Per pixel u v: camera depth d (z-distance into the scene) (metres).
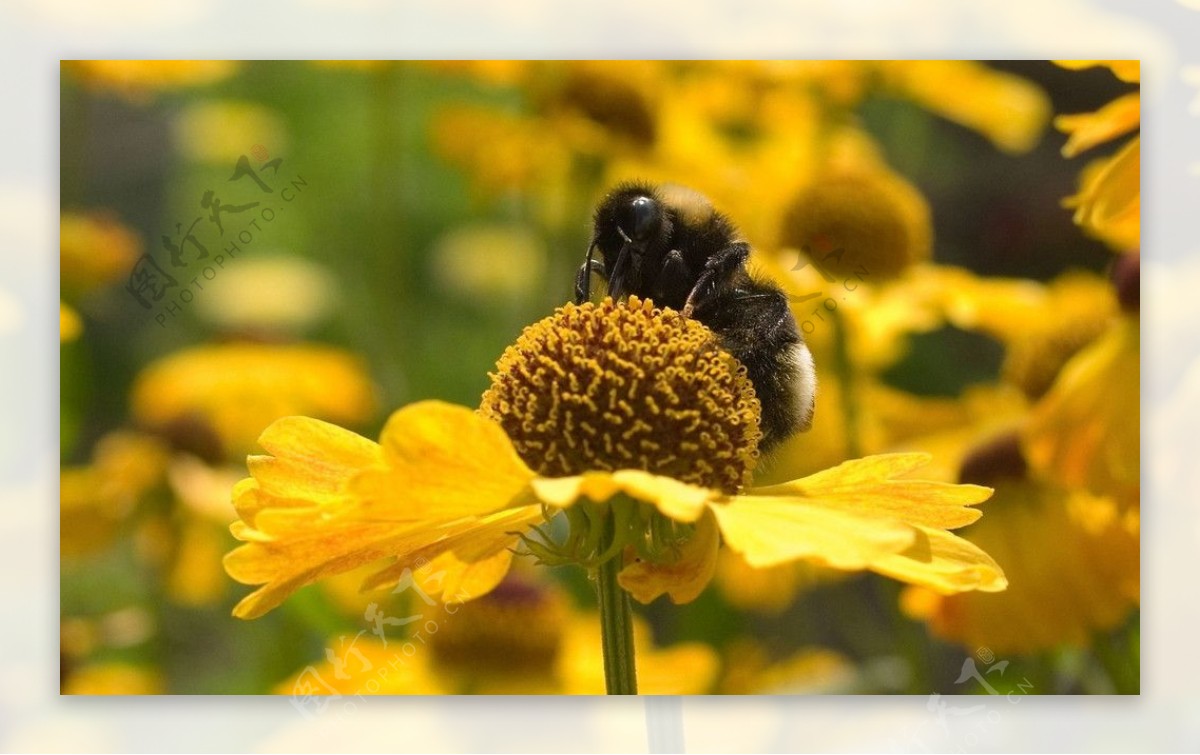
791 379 0.22
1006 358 0.28
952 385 0.31
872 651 0.29
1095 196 0.25
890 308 0.28
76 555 0.29
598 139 0.31
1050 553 0.26
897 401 0.29
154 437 0.31
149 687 0.28
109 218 0.32
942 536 0.20
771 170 0.30
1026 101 0.31
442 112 0.33
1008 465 0.26
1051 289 0.28
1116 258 0.26
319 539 0.20
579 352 0.21
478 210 0.37
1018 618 0.26
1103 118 0.25
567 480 0.19
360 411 0.34
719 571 0.29
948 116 0.31
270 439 0.21
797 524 0.19
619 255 0.22
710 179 0.31
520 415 0.21
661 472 0.21
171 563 0.30
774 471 0.28
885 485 0.21
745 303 0.22
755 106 0.31
